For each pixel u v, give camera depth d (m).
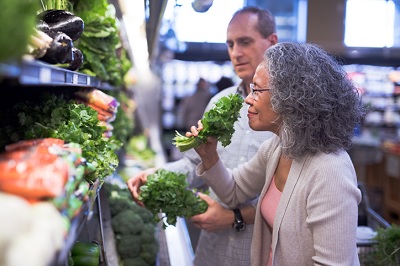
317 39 8.97
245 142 2.50
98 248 1.90
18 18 0.84
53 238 0.84
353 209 1.61
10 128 1.45
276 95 1.72
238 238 2.39
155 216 2.23
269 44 2.62
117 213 2.87
